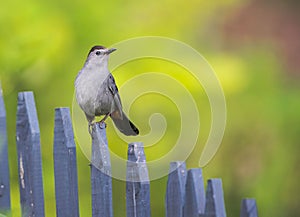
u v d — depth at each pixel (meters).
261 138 12.76
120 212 11.31
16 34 10.58
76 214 6.62
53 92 10.91
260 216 12.80
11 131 10.76
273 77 13.20
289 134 12.99
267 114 12.77
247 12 13.84
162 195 11.25
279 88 13.25
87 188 10.71
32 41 10.61
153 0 11.80
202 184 5.91
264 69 13.15
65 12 10.99
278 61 14.10
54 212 10.53
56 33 10.78
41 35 10.66
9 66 10.56
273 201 12.88
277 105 12.90
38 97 10.92
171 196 6.11
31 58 10.65
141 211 6.27
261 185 12.81
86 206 10.67
